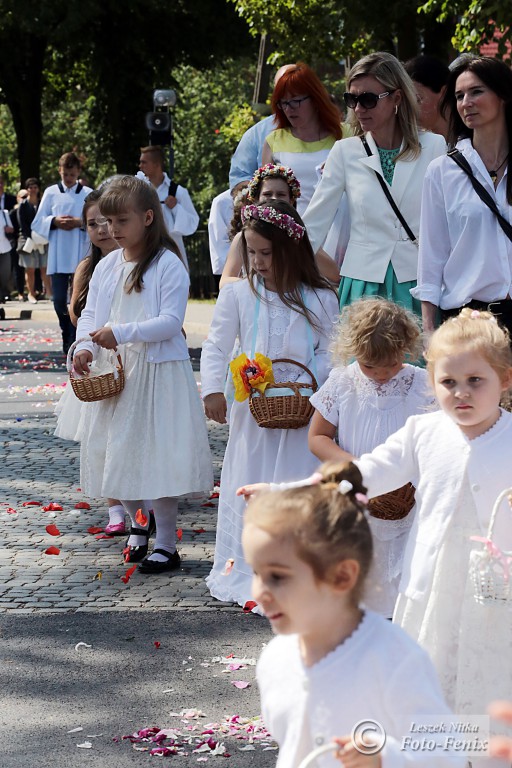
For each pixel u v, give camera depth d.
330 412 4.86
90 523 7.43
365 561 2.65
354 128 6.87
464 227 5.71
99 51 34.06
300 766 2.57
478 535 3.64
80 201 15.41
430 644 3.63
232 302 5.90
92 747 4.22
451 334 3.65
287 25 21.45
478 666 3.53
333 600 2.65
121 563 6.55
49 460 9.38
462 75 5.70
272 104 7.78
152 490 6.23
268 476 5.75
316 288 5.87
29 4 30.48
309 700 2.75
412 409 4.76
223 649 5.18
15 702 4.64
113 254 6.66
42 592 6.02
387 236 6.41
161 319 6.24
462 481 3.67
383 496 4.44
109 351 6.46
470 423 3.65
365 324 4.65
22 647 5.24
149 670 4.95
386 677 2.69
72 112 49.66
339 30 20.52
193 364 15.09
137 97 35.16
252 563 2.65
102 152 38.34
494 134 5.71
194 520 7.48
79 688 4.77
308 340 5.78
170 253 6.45
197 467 6.30
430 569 3.63
